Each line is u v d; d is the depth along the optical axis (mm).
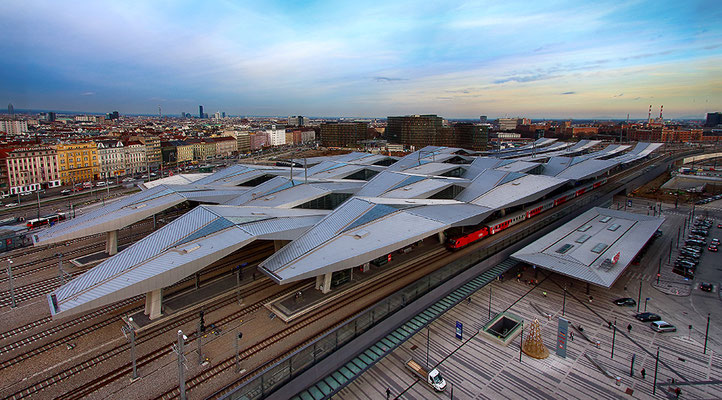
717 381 47438
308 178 117438
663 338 56375
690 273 75500
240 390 38094
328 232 65500
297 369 43000
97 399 41094
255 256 80000
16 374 44969
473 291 66688
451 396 45000
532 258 72500
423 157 176000
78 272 76750
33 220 109500
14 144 174125
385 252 60094
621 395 45188
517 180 105375
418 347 54188
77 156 184000
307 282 65938
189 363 46188
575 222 93500
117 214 83375
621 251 74625
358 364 48312
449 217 74750
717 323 60219
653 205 135125
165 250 57000
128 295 48844
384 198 85875
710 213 123500
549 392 45781
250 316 55969
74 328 54219
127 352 48562
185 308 57312
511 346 54469
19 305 62469
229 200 99375
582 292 69750
